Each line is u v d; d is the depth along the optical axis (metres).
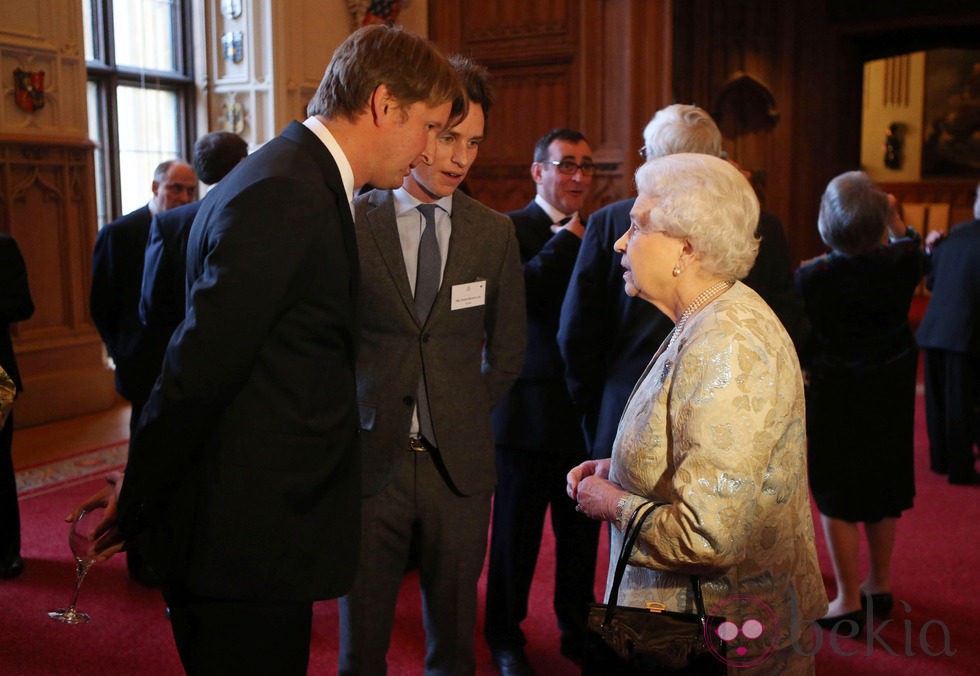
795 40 11.65
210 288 1.49
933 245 5.18
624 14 8.38
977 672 2.97
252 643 1.66
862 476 3.19
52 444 5.67
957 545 4.09
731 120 11.60
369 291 2.27
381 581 2.35
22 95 6.07
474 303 2.35
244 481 1.60
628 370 2.45
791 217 11.91
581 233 2.90
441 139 2.23
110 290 3.46
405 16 8.95
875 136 15.62
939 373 5.12
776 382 1.49
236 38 7.52
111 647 3.05
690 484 1.46
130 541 1.77
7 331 3.54
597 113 8.65
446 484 2.34
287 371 1.61
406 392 2.28
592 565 2.97
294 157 1.64
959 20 10.65
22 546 3.94
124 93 7.21
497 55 9.06
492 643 2.96
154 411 1.51
